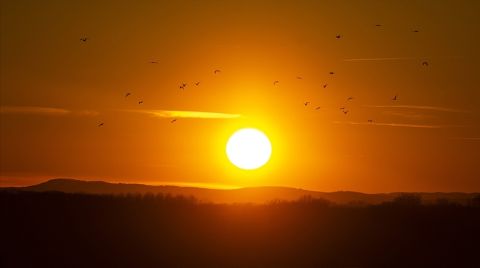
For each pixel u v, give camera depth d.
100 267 186.50
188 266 190.62
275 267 192.38
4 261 186.75
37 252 197.12
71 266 186.00
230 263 195.62
